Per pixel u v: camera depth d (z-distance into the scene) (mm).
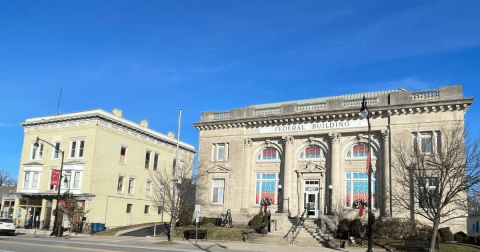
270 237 32156
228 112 44344
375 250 26203
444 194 28875
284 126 40656
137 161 52000
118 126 49094
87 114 46188
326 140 38625
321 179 37906
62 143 48281
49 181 48031
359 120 36906
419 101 33969
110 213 46656
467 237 29844
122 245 26719
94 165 45094
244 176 41469
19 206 49812
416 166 29016
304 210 38000
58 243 26625
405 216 32469
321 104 39312
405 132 34219
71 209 40188
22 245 23500
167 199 44500
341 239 30625
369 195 23219
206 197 42562
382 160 35375
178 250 23469
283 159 40406
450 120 32906
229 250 24391
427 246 25984
